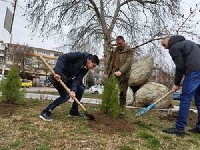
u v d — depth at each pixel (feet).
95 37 56.70
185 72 17.57
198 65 17.13
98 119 18.13
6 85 21.89
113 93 19.25
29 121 16.93
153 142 15.10
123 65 20.34
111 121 18.04
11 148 12.60
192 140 16.74
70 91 17.52
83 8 52.19
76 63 18.01
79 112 20.65
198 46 18.29
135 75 37.68
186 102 17.39
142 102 34.65
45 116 17.63
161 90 34.65
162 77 122.42
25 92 23.07
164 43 18.02
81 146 13.53
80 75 18.19
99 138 14.90
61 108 23.08
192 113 27.17
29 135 14.46
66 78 17.72
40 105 23.45
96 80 189.88
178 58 17.08
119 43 20.92
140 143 14.85
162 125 20.35
